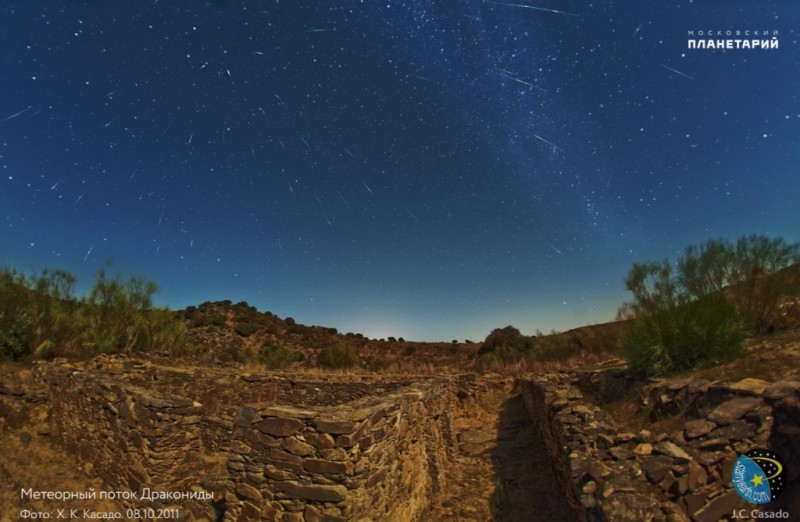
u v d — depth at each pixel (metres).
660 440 4.78
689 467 4.14
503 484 7.28
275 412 4.55
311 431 4.29
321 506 4.08
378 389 11.62
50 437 8.46
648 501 3.82
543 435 8.80
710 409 5.36
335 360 20.69
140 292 16.56
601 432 5.57
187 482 6.32
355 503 4.09
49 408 9.00
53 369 10.35
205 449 8.21
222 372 13.47
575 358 17.05
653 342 7.76
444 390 9.51
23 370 10.95
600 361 14.68
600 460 4.71
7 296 12.46
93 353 13.16
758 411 4.48
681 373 7.12
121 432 6.58
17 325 12.08
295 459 4.30
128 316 15.46
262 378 12.78
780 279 8.10
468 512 6.31
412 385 8.27
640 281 10.54
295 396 12.47
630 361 8.69
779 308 8.27
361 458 4.28
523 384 12.84
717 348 7.02
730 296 8.67
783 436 4.23
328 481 4.11
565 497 6.07
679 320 7.63
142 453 6.14
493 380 15.19
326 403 12.09
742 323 7.45
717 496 3.93
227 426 8.09
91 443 7.33
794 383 4.54
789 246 8.22
